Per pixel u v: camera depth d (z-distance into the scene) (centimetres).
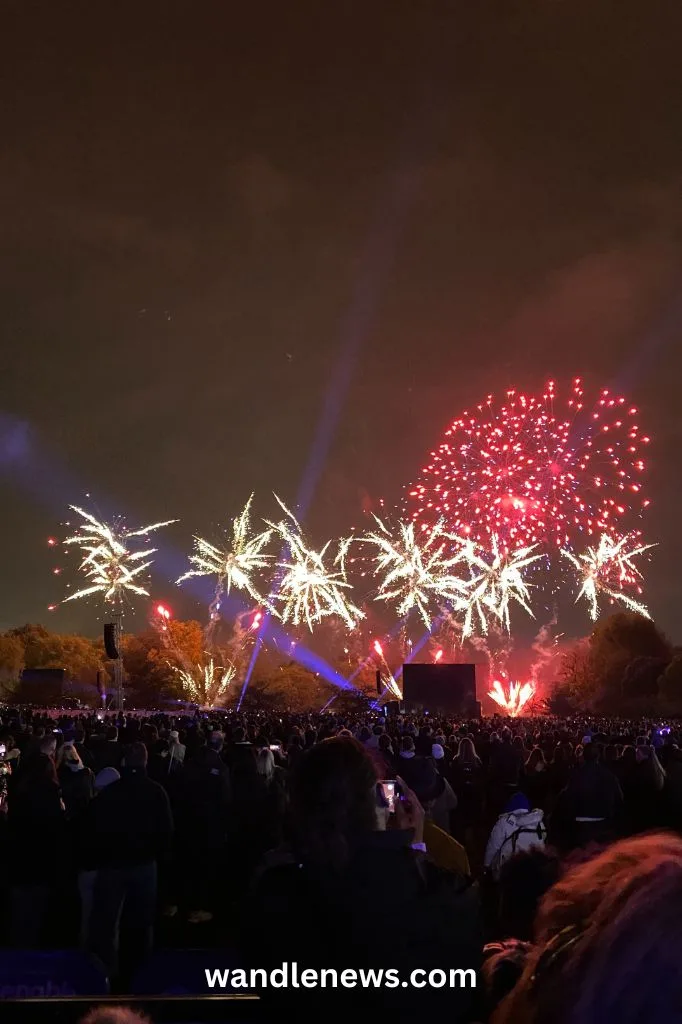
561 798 1125
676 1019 201
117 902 880
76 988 510
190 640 11531
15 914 936
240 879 1327
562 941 248
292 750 1672
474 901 361
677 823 1225
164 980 497
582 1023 208
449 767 1794
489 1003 344
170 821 904
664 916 208
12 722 2528
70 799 1160
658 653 10206
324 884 349
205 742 1606
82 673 12119
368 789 363
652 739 2134
